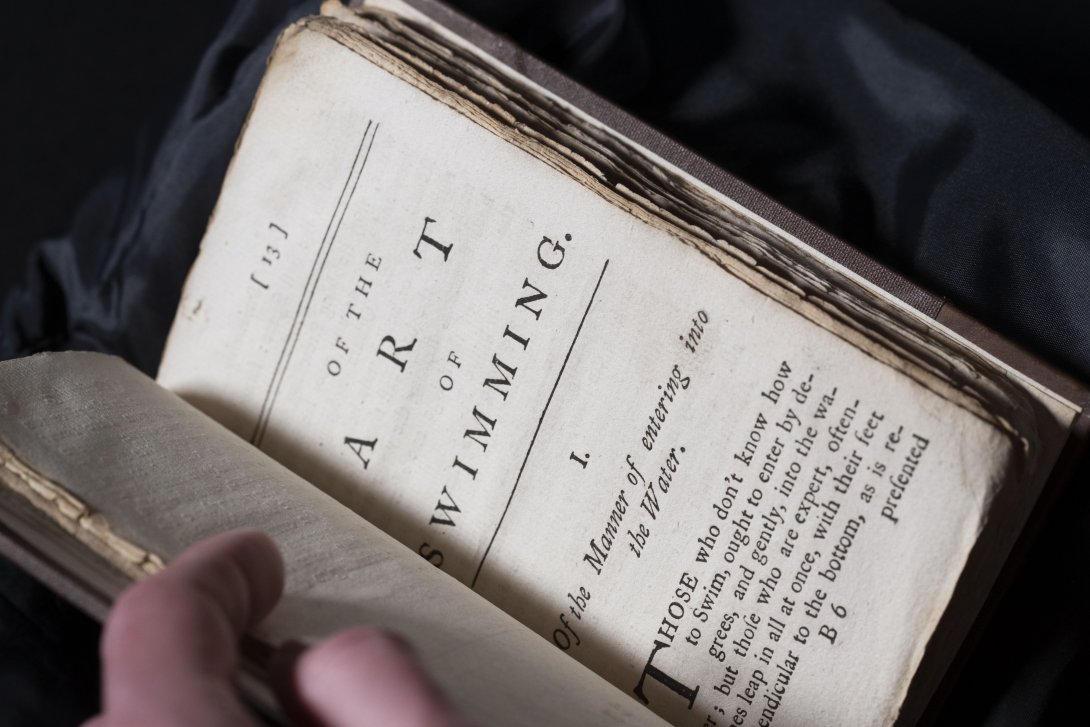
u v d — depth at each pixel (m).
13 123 1.09
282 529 0.52
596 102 0.59
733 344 0.53
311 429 0.62
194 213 0.73
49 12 1.09
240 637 0.42
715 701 0.53
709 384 0.53
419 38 0.61
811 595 0.52
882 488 0.51
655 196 0.56
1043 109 0.59
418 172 0.59
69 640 0.58
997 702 0.56
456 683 0.46
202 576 0.39
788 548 0.52
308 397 0.62
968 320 0.53
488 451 0.58
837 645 0.51
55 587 0.46
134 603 0.37
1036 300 0.59
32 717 0.55
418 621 0.49
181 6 1.09
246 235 0.63
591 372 0.56
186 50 1.09
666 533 0.54
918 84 0.63
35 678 0.56
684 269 0.54
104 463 0.52
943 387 0.50
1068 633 0.55
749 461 0.53
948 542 0.49
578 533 0.56
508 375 0.57
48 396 0.55
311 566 0.50
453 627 0.50
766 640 0.52
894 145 0.63
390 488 0.60
